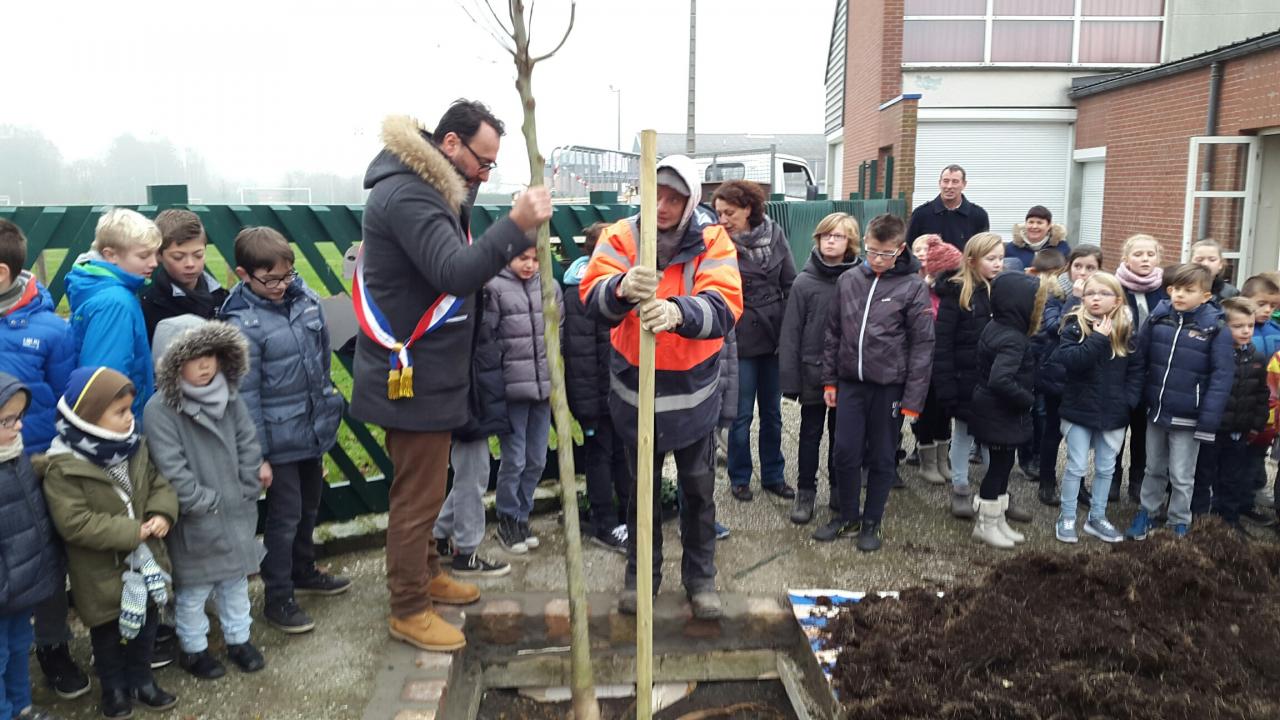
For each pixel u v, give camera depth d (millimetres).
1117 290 4410
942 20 14859
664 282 3322
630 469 3568
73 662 3199
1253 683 3043
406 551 3395
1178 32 14719
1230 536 3662
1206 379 4355
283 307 3516
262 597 3865
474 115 3197
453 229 3053
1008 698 2947
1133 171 13109
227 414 3201
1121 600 3395
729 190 4750
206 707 3117
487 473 4055
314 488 3783
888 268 4312
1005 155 15195
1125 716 2861
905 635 3383
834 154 21578
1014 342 4258
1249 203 10680
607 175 16609
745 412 4973
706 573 3648
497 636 3660
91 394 2826
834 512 4863
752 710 3492
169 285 3402
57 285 3770
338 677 3285
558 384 2871
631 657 3604
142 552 2963
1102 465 4559
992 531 4477
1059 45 14844
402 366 3160
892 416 4363
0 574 2682
